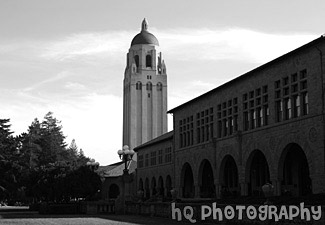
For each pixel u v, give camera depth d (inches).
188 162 2230.6
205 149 2027.6
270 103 1542.8
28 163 3486.7
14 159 3016.7
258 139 1600.6
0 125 3053.6
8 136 3093.0
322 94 1282.0
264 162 1847.9
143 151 3277.6
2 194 2854.3
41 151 3794.3
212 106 1990.7
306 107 1371.8
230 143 1797.5
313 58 1328.7
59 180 2158.0
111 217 1620.3
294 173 1663.4
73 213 2016.5
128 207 1934.1
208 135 2027.6
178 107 2364.7
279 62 1498.5
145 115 6038.4
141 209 1786.4
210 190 2224.4
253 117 1663.4
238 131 1720.0
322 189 1261.1
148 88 6127.0
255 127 1638.8
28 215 1851.6
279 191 1469.0
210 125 2007.9
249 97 1685.5
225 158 1866.4
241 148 1715.1
